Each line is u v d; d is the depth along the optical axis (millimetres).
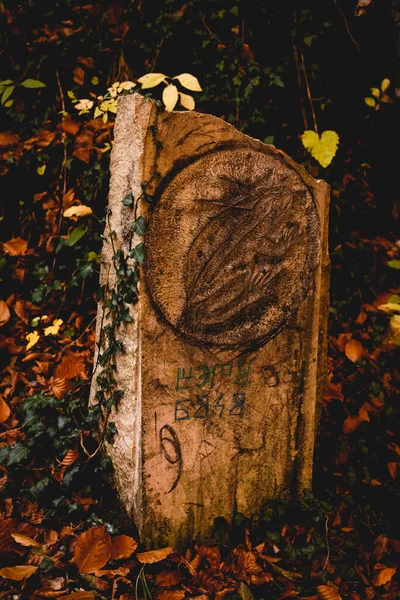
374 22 4113
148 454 2273
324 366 2834
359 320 3869
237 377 2412
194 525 2441
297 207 2404
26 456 2568
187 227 2182
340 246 4008
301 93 4082
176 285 2205
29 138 3787
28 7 3734
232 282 2309
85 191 3709
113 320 2359
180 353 2270
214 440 2416
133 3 3826
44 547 2246
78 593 2035
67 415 2732
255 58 3980
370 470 2930
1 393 3090
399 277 4125
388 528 2617
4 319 3414
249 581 2275
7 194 3719
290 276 2445
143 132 2059
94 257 3562
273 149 2314
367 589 2359
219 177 2199
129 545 2254
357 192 4246
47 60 3791
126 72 3900
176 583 2201
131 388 2307
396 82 4168
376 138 4391
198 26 3838
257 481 2562
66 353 3312
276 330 2455
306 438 2645
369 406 3242
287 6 3939
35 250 3650
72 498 2475
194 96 3889
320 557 2441
